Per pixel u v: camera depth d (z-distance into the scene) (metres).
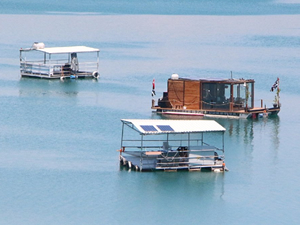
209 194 157.88
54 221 142.75
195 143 194.12
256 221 145.50
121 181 163.25
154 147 178.50
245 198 156.50
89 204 151.00
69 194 155.75
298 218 147.00
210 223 144.00
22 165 173.50
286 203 154.25
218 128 170.00
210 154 171.25
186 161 170.00
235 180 166.38
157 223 143.50
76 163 175.50
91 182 162.62
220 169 171.62
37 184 161.25
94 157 180.38
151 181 163.62
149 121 171.00
